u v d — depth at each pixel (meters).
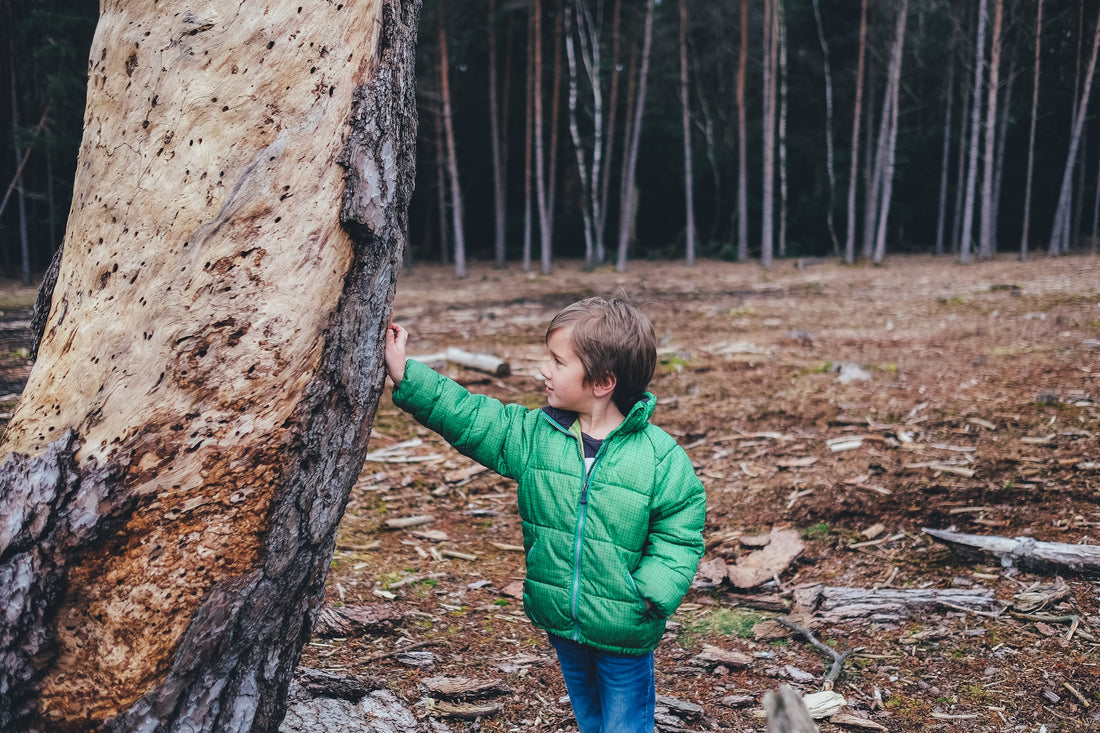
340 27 1.68
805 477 5.30
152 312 1.61
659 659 3.25
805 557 4.19
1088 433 5.65
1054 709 2.73
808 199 31.95
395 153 1.80
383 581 3.85
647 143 32.28
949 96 25.41
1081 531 4.07
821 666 3.15
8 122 18.91
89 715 1.56
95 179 1.71
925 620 3.45
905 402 7.00
